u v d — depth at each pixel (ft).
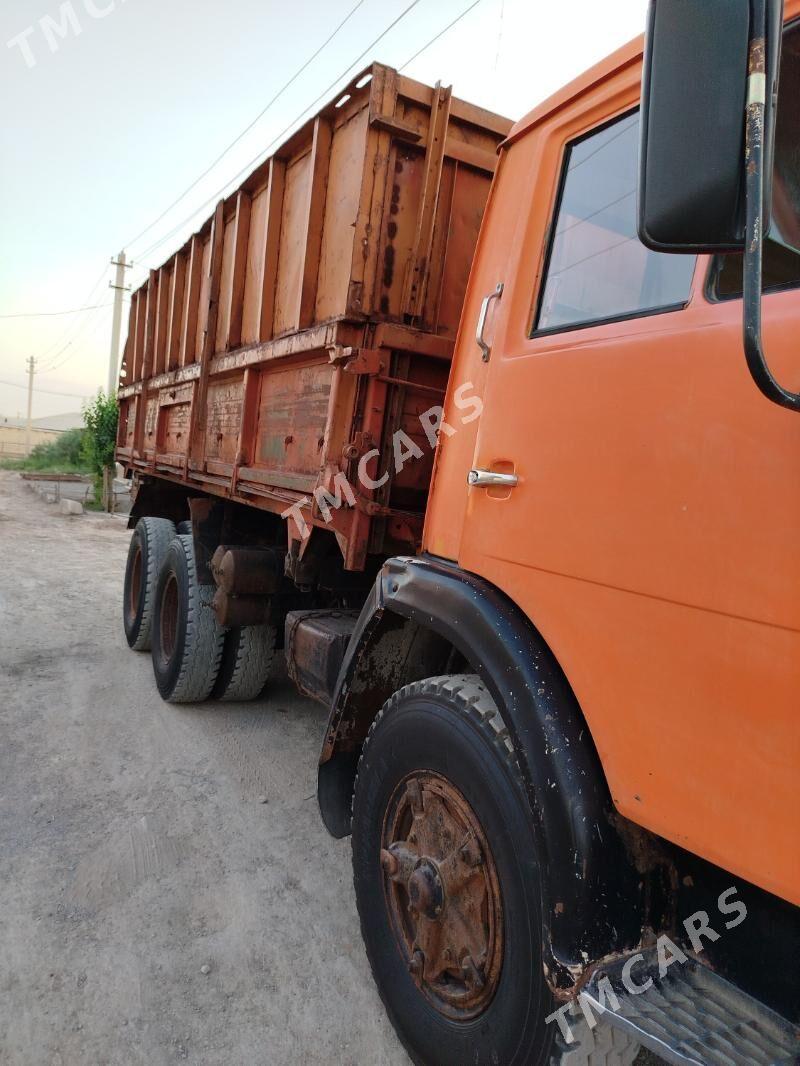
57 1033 7.05
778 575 3.93
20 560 33.78
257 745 14.02
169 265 18.85
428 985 6.47
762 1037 4.21
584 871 4.80
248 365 12.24
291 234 11.20
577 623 5.17
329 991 7.91
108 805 11.40
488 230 7.21
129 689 16.62
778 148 4.29
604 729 4.90
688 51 3.36
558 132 6.45
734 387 4.30
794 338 4.02
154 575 18.56
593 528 5.11
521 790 5.35
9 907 8.80
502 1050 5.45
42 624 22.02
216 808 11.55
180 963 8.12
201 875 9.76
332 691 9.55
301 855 10.44
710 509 4.33
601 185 5.86
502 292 6.71
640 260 5.33
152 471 19.80
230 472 13.09
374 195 8.77
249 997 7.73
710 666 4.24
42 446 169.37
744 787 4.02
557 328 5.96
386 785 7.09
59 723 14.42
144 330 21.94
